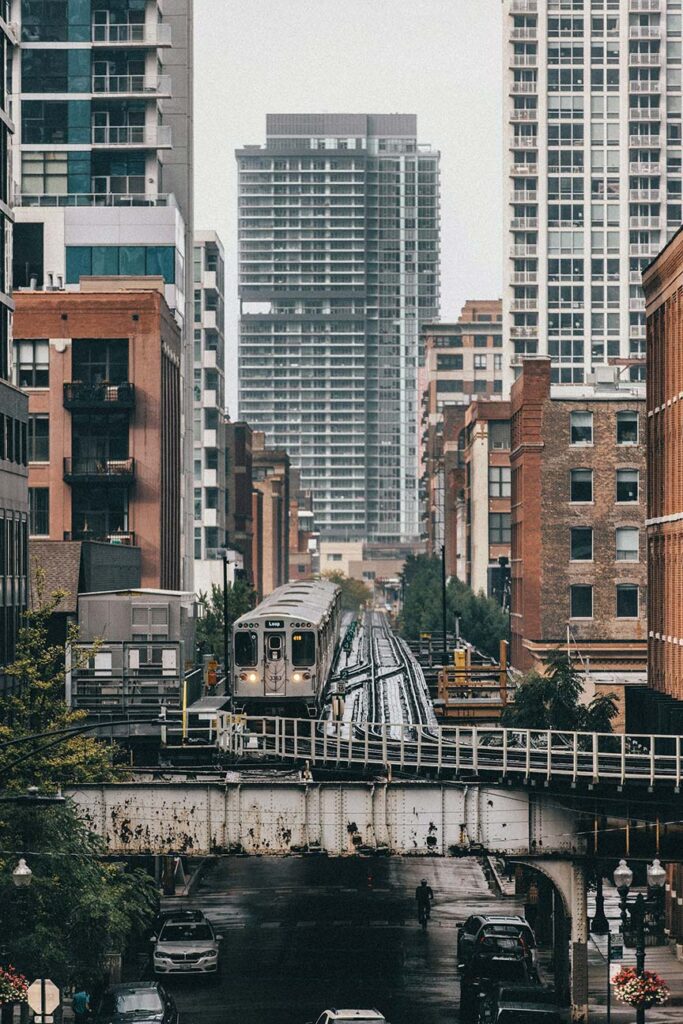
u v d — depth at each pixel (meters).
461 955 91.50
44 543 132.38
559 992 85.44
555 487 190.25
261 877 135.75
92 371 186.88
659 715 111.94
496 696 143.25
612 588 189.75
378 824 82.88
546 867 83.69
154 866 112.25
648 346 134.50
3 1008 65.81
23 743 79.06
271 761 96.44
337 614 162.00
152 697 113.38
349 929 107.69
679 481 120.44
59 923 68.38
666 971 96.25
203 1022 76.56
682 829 83.69
